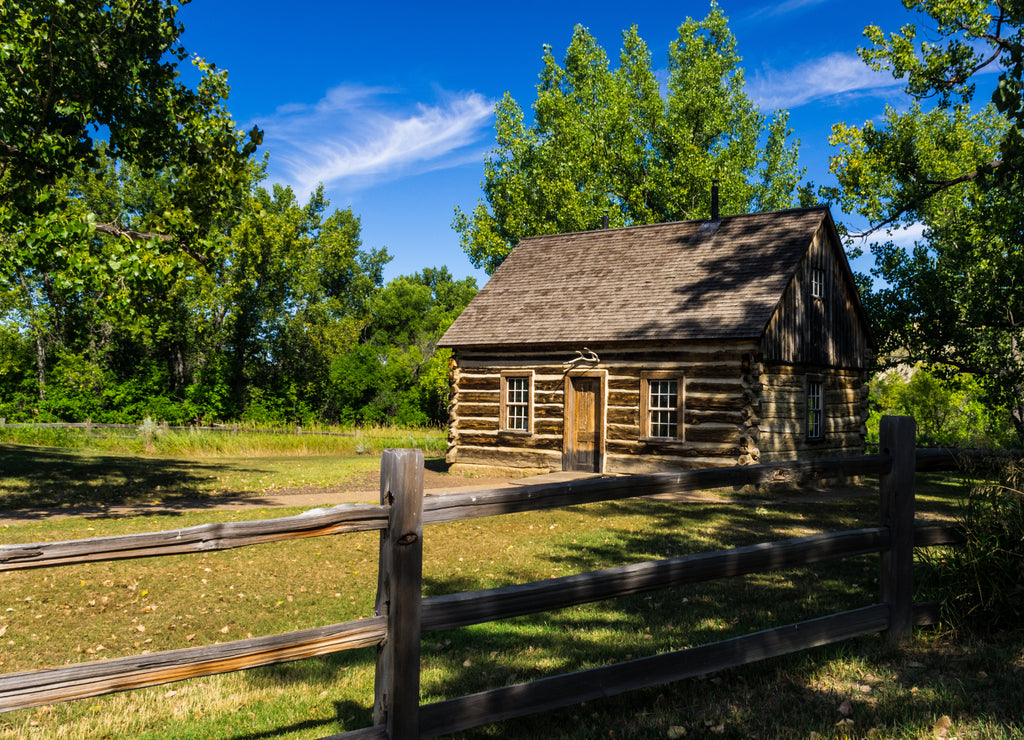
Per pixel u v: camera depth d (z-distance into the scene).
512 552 8.94
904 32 18.25
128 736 3.96
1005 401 21.17
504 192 37.06
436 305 68.81
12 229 11.83
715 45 37.59
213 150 14.57
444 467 21.61
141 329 35.69
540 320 18.80
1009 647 4.65
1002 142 9.80
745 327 15.14
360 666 5.23
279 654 2.81
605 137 36.00
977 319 20.50
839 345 18.41
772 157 39.31
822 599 6.32
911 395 28.11
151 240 12.77
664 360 16.44
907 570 4.87
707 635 5.38
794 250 16.72
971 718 3.73
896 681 4.24
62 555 2.45
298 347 45.53
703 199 34.09
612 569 3.70
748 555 4.18
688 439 16.02
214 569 8.14
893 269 22.61
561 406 18.02
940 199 22.98
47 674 2.39
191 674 2.62
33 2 11.15
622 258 19.84
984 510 5.18
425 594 6.93
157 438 25.72
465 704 3.21
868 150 21.12
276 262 42.38
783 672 4.43
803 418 16.81
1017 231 18.94
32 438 25.66
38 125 11.78
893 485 4.83
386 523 3.06
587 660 4.91
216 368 41.47
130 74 13.08
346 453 27.08
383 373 48.38
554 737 3.70
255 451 26.22
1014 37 14.59
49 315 34.94
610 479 3.79
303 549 9.25
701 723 3.79
